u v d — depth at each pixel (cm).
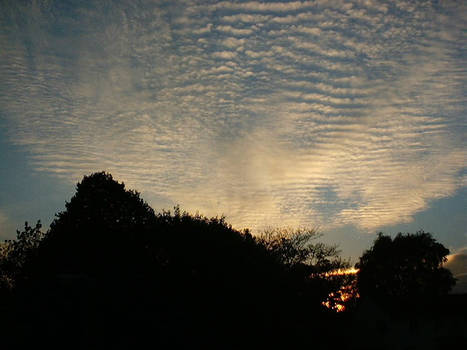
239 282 3186
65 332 2198
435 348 4175
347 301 4494
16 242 4000
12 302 2392
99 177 4131
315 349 3244
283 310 3123
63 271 3769
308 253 4253
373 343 4219
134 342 2309
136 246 3694
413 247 6412
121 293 2698
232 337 2878
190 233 3475
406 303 4753
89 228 3916
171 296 2944
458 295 4781
